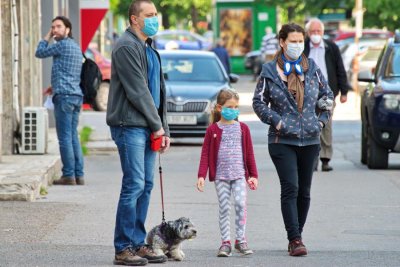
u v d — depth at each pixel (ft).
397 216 80.84
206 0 474.49
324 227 75.51
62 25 96.53
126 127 59.41
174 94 144.77
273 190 96.12
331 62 107.76
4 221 75.20
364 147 120.06
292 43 63.72
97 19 185.26
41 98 137.59
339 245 68.08
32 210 80.48
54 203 84.79
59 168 107.76
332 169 113.29
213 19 388.78
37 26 132.98
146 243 61.67
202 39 385.70
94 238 69.00
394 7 303.07
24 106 123.03
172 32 383.24
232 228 74.54
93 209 81.92
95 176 107.86
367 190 96.17
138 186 59.62
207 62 154.30
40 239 68.28
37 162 102.47
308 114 63.93
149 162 60.85
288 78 64.08
